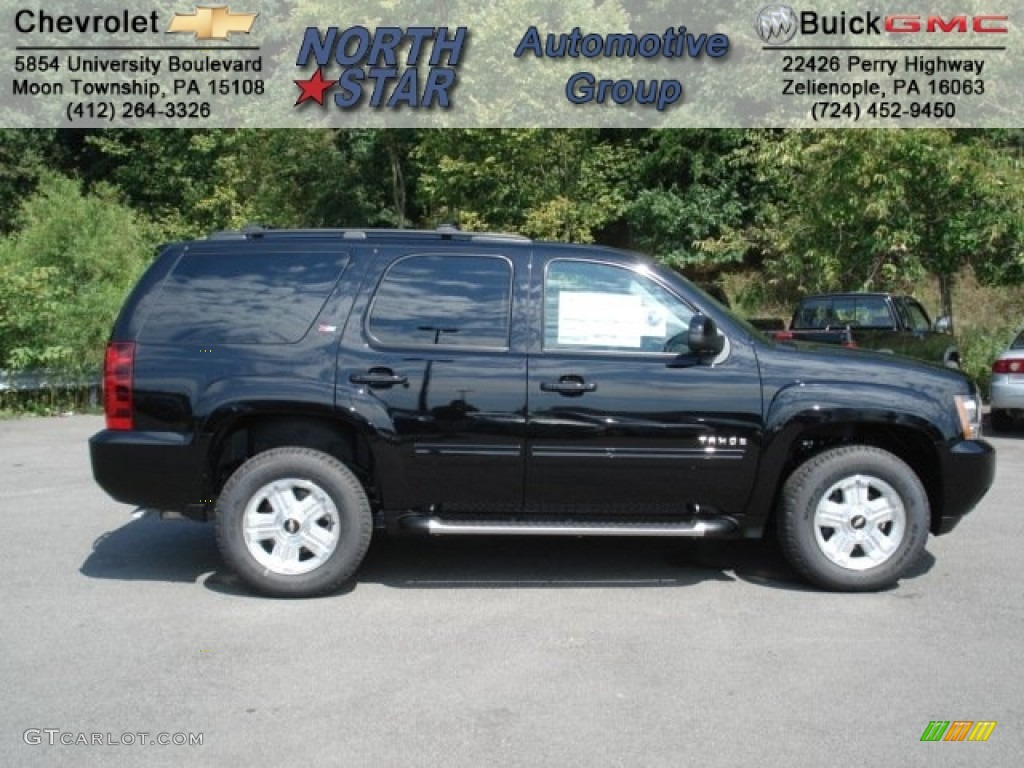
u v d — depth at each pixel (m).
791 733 3.65
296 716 3.81
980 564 5.88
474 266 5.34
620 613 5.03
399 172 21.92
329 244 5.40
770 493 5.29
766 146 15.50
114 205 18.28
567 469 5.21
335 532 5.21
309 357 5.21
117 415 5.25
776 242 16.45
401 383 5.19
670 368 5.21
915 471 5.66
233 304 5.31
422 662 4.36
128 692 4.04
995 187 13.39
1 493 8.03
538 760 3.45
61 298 13.81
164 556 6.13
